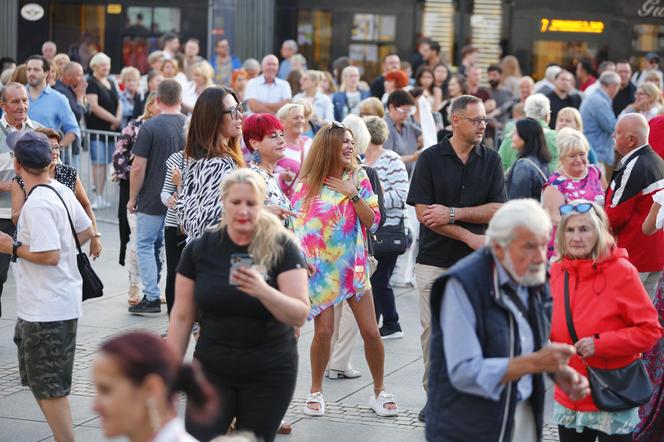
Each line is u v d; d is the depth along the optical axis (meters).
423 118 31.36
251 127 17.16
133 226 25.50
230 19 53.09
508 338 10.61
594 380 12.95
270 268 11.94
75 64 36.50
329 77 43.97
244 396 12.23
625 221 19.42
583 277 13.15
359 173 17.56
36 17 57.88
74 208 15.31
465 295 10.49
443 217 16.95
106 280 28.31
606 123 35.00
